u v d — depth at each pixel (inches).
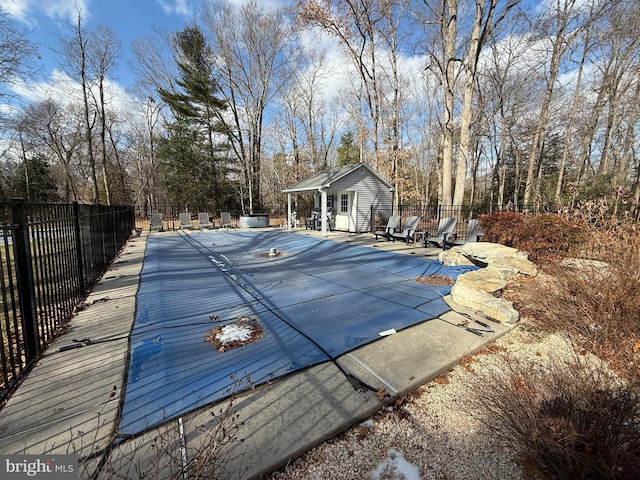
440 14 510.9
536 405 70.6
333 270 243.6
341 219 593.0
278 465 62.2
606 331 105.4
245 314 145.9
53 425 71.7
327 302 163.2
